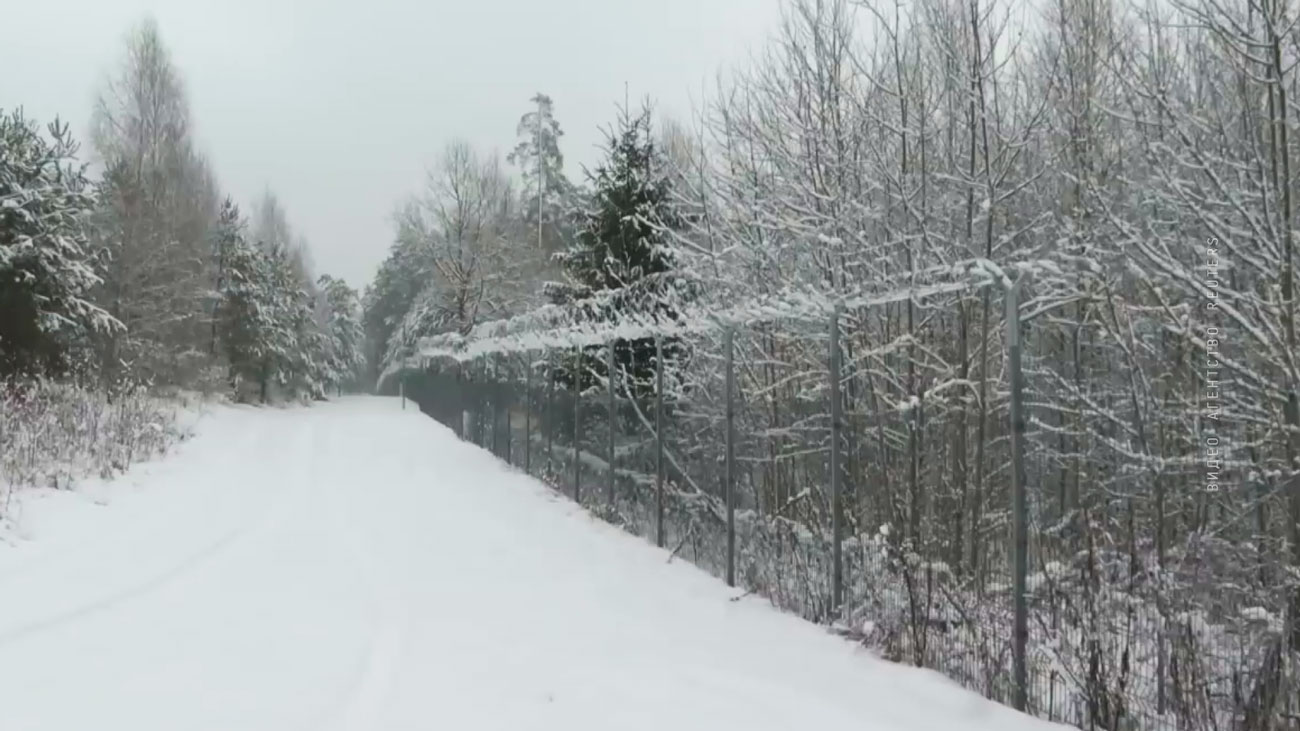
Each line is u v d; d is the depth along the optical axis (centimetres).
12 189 1752
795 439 1058
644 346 1409
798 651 601
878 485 941
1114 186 889
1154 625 513
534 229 4669
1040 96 965
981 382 832
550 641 626
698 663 576
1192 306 738
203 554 885
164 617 660
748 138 1177
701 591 784
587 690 525
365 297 8262
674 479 1193
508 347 1683
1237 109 740
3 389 1494
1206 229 694
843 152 1023
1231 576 607
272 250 4569
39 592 699
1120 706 474
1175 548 735
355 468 1656
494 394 1908
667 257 1355
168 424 1927
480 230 4172
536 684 535
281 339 4056
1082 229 805
